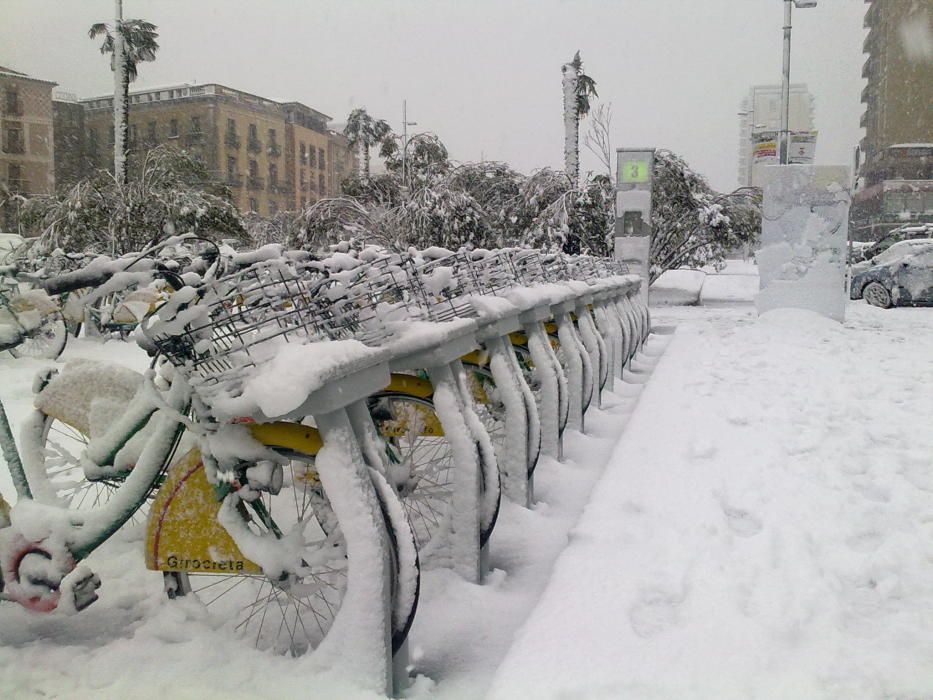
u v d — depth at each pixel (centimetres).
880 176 5622
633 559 339
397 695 258
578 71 2239
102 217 1555
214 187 1834
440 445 392
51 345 987
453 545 344
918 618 295
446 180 1844
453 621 311
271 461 266
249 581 332
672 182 1888
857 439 540
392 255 339
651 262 1967
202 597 321
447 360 326
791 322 1241
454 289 431
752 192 2002
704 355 961
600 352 701
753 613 294
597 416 678
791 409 634
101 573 353
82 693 256
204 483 274
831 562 345
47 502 374
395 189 1964
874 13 6047
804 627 285
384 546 247
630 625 282
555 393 519
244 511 277
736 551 350
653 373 827
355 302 315
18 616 316
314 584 271
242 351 270
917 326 1274
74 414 374
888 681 249
